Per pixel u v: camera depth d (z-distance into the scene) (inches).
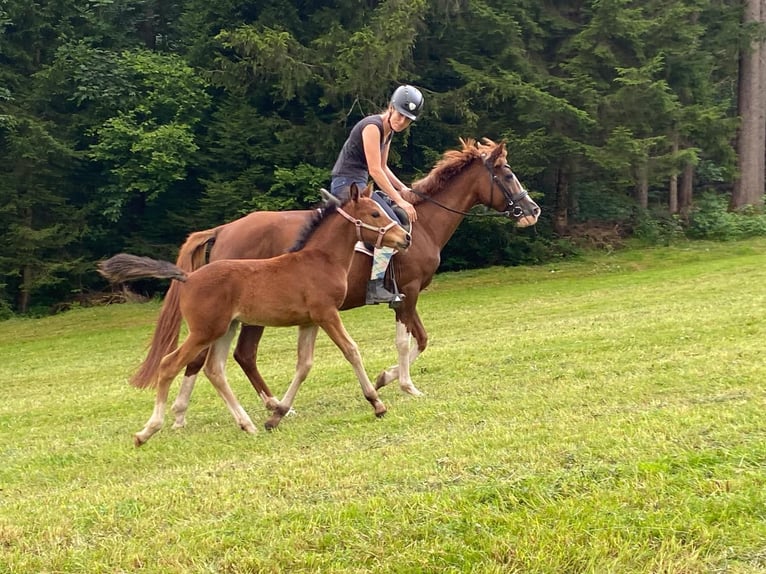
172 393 390.6
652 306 541.6
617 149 877.2
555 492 161.8
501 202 333.4
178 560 151.2
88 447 273.3
